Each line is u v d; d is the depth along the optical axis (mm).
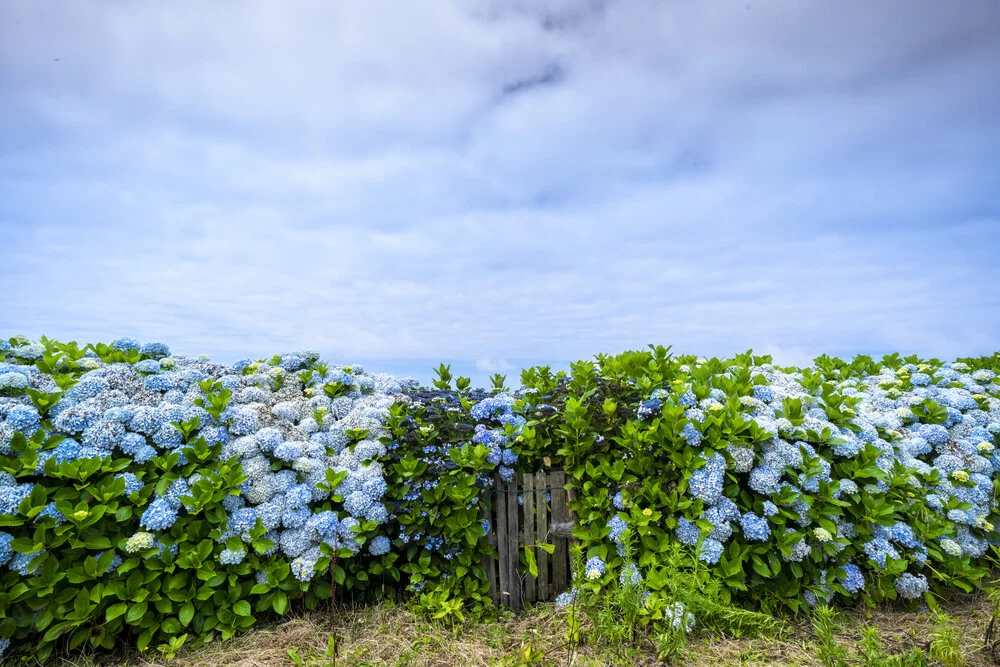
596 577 4180
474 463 4727
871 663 3516
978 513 5016
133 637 4105
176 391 4949
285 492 4527
